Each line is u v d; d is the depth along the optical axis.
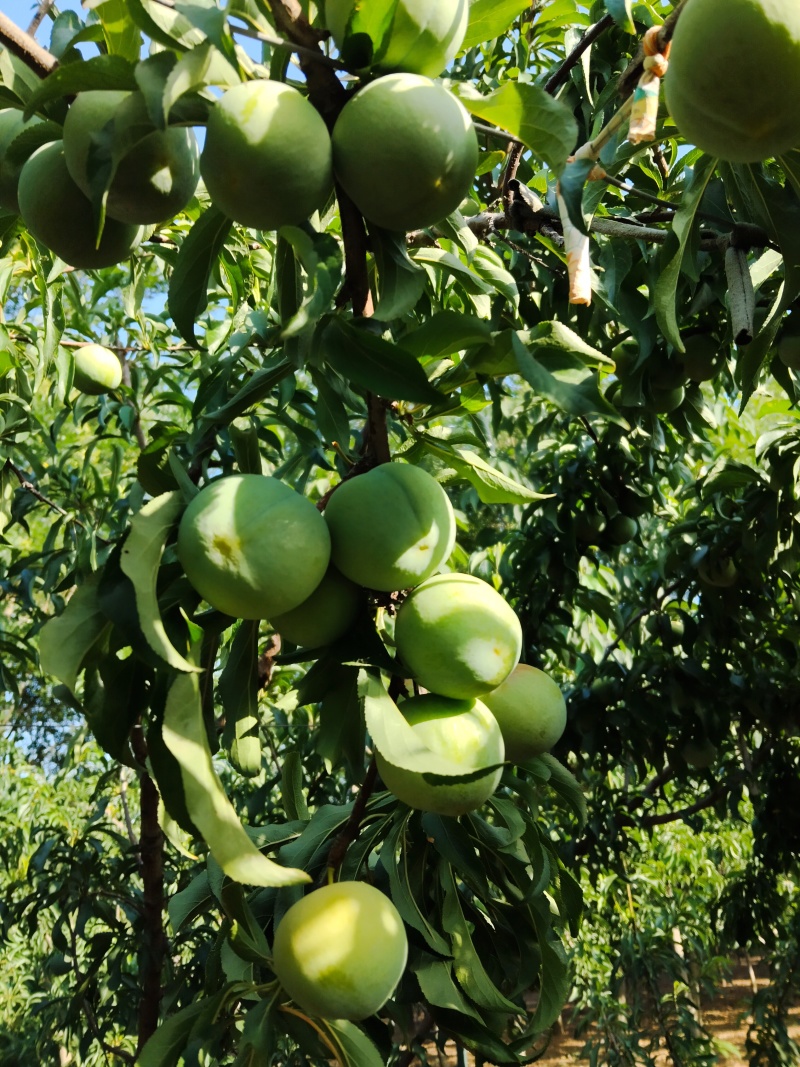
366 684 1.17
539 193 2.75
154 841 3.26
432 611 1.19
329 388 1.50
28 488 3.47
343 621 1.20
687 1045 5.73
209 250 1.30
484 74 2.97
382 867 1.74
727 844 6.58
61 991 5.01
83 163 1.09
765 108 1.03
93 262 1.31
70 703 1.22
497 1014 1.56
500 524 5.82
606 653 4.18
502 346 1.15
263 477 1.11
